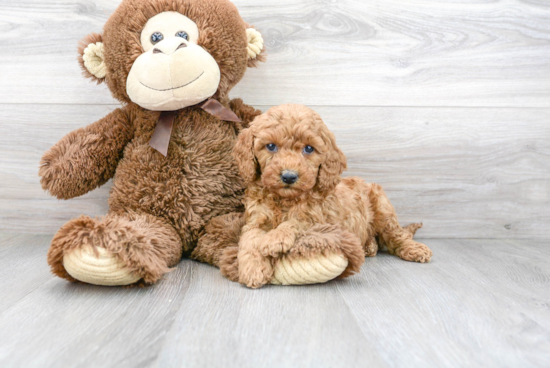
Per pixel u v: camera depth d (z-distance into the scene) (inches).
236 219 67.0
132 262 51.5
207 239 66.1
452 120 83.3
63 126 80.7
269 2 79.0
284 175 54.0
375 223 74.5
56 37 78.4
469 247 80.3
